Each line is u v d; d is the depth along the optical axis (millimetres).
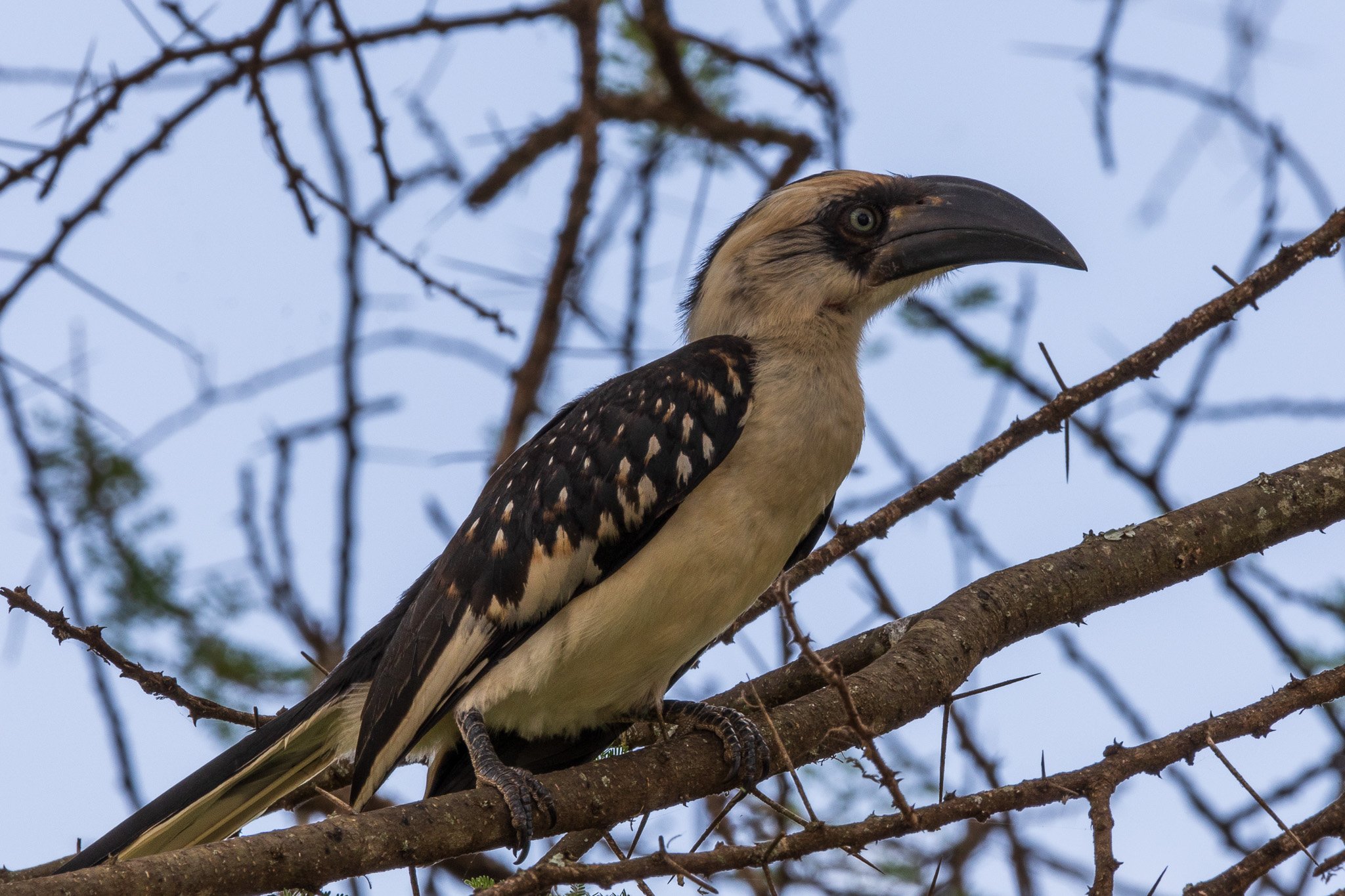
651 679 9039
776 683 9430
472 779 9305
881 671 8609
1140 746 7402
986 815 7051
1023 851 10195
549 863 6734
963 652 8789
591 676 8883
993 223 10023
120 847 8617
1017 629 9023
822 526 9930
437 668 8844
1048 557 9242
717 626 9094
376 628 9641
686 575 8812
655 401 9055
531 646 8812
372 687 9062
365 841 6977
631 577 8781
